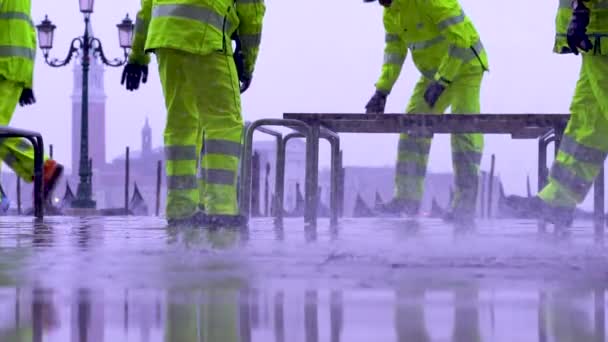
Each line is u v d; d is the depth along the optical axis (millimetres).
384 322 3162
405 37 15391
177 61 10477
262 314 3387
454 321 3174
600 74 9859
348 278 4648
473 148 14609
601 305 3619
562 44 10570
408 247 6621
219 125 10289
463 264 5387
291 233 9141
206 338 2852
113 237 8641
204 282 4480
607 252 6184
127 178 27703
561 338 2807
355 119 10148
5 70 15312
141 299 3840
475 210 14641
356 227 11164
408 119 10148
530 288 4211
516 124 10492
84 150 31344
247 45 10930
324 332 2947
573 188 10195
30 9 15656
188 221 10703
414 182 15492
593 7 9773
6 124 15578
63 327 3082
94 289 4195
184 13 10203
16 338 2848
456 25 14602
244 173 10445
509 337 2822
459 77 15312
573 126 10188
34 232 9891
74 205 30984
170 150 10773
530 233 9391
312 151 10258
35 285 4355
